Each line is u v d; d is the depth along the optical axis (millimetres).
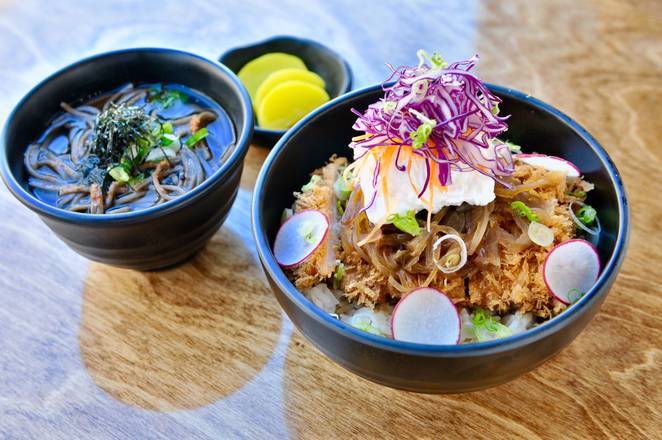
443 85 415
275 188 451
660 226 485
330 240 446
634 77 576
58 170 486
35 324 469
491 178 419
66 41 659
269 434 416
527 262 424
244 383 436
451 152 411
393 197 416
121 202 468
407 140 409
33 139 501
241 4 684
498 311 430
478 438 409
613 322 446
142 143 482
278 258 445
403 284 425
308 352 447
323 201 454
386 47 624
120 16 683
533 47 610
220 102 519
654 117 545
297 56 613
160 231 438
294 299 382
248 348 451
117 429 420
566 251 420
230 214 520
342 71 579
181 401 430
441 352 358
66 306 477
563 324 362
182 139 503
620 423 409
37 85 500
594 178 437
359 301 431
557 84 577
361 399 426
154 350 453
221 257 496
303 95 562
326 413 422
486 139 428
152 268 478
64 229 433
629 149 527
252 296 475
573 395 420
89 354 453
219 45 643
